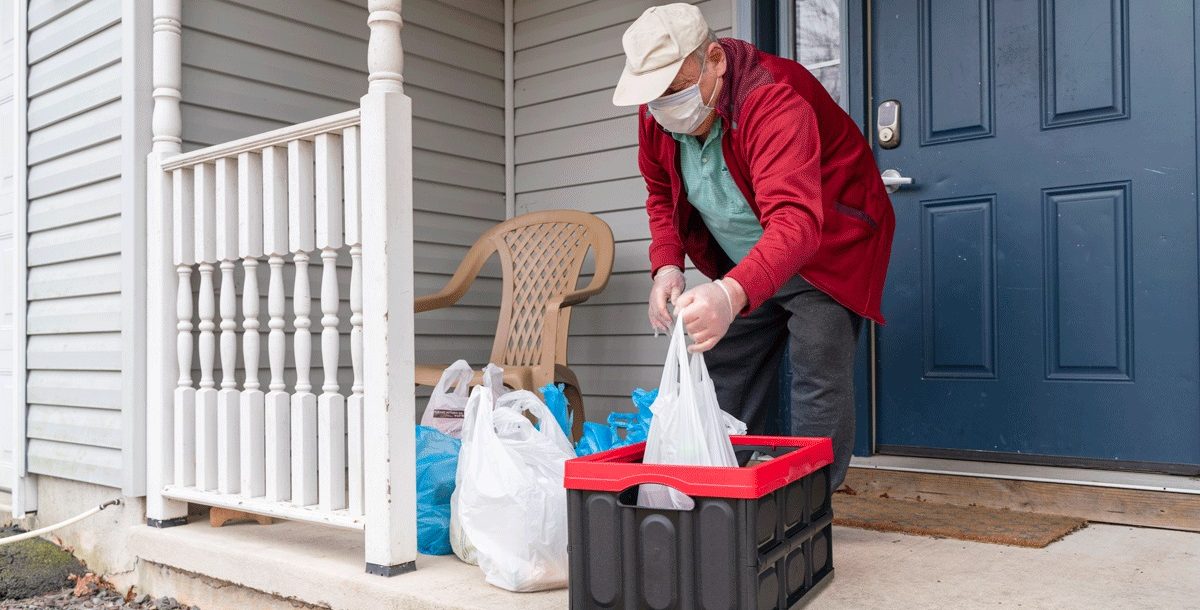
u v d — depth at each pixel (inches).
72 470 125.5
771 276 66.7
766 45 127.2
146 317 113.8
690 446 66.4
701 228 93.6
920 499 108.3
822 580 74.4
